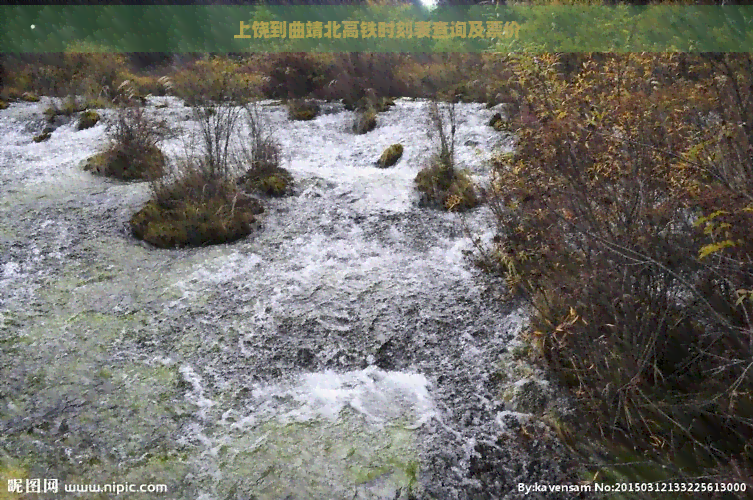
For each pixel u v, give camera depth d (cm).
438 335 379
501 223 439
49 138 816
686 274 302
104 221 524
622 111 357
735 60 409
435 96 902
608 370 304
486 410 323
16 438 299
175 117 875
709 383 292
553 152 352
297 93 991
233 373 353
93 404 324
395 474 284
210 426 314
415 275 442
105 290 429
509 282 397
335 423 316
